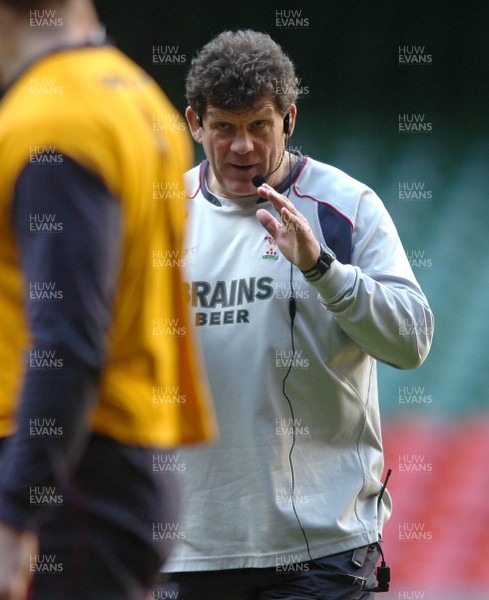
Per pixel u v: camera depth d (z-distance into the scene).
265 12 34.44
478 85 34.00
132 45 33.38
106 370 6.27
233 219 11.10
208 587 11.00
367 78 34.06
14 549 5.72
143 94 6.50
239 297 10.86
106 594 6.29
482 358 27.30
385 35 34.72
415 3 35.19
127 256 6.22
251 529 10.78
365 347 10.65
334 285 10.23
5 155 5.90
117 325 6.28
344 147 32.66
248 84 10.51
